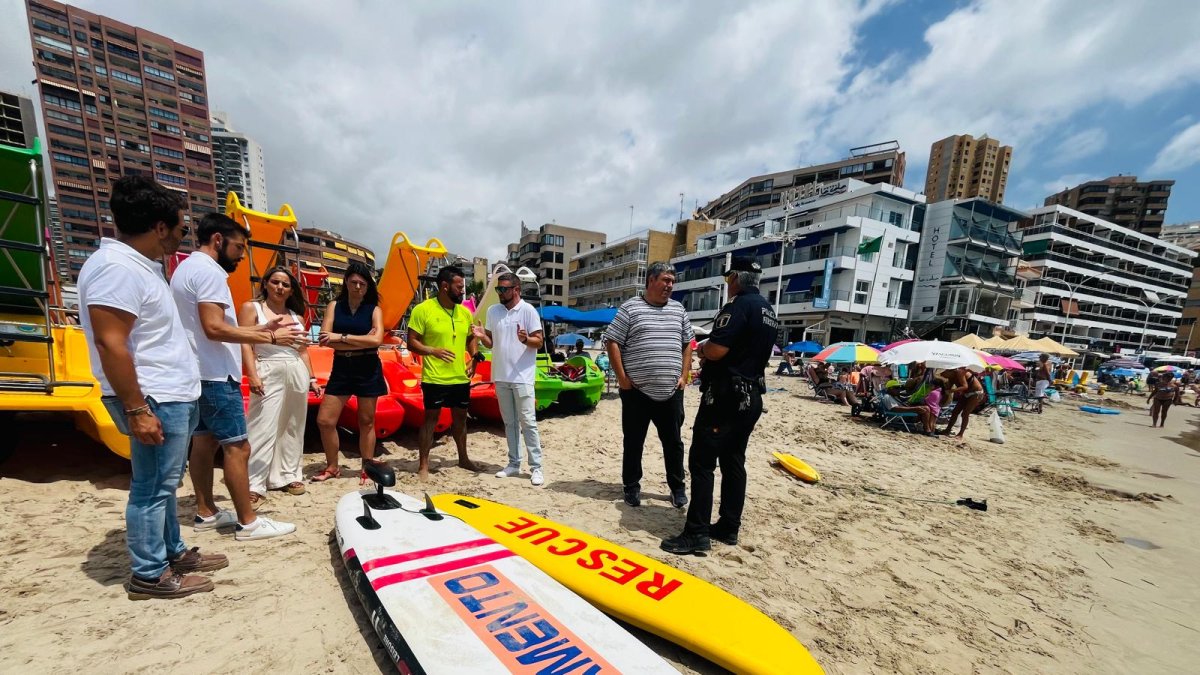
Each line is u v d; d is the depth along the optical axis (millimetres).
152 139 70375
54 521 2914
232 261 2859
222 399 2646
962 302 33156
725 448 3164
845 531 3793
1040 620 2730
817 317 31734
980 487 5480
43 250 3221
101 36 65625
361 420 3953
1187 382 24688
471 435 6156
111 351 1816
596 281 61562
